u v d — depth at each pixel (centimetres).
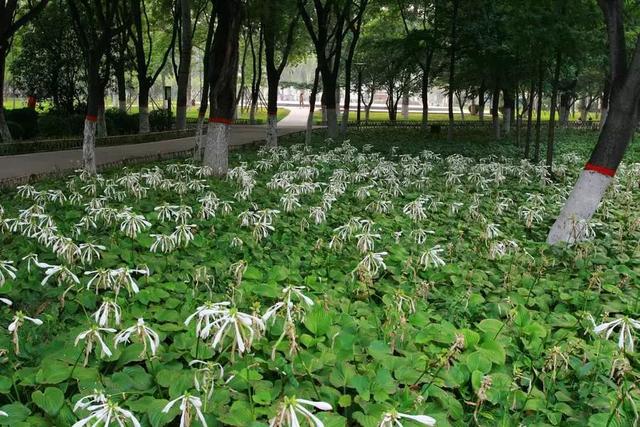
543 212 805
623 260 576
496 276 509
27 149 1450
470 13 1809
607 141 662
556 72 1194
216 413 260
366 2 2066
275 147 1433
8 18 1325
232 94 1080
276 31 1631
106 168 1145
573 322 399
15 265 474
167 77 5166
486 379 273
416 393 283
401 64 2552
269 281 441
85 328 330
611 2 675
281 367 298
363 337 350
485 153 1662
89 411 247
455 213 795
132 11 1695
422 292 432
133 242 534
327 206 735
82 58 2105
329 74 1966
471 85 2892
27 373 289
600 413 275
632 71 652
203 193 848
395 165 1176
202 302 400
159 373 286
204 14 2455
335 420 256
